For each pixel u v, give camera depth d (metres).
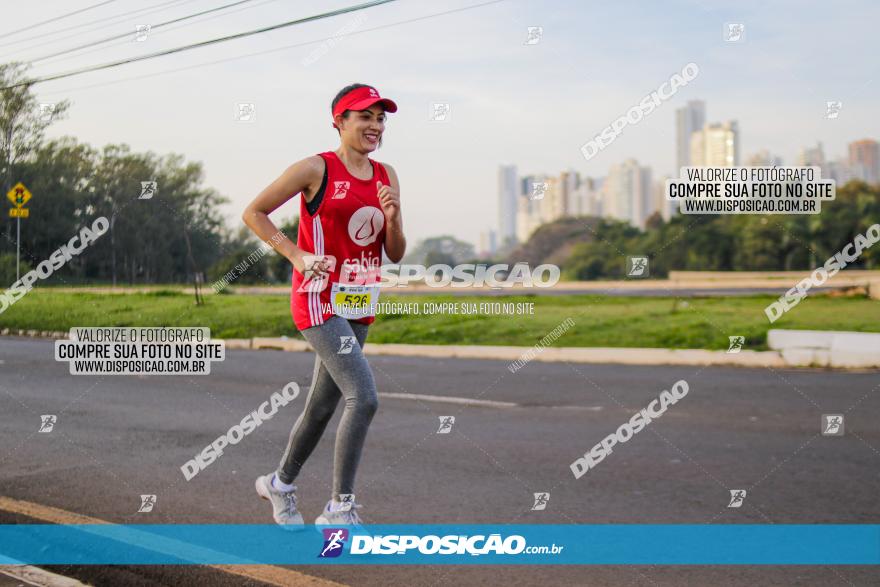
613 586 2.94
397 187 3.47
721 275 23.95
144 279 12.64
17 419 6.25
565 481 4.39
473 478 4.45
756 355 9.26
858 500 4.03
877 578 3.01
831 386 7.61
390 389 7.70
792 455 4.99
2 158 12.18
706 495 4.12
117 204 12.28
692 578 3.02
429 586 2.93
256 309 13.50
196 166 11.52
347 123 3.24
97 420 6.22
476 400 7.06
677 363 9.62
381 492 4.18
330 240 3.25
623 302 16.80
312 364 9.87
